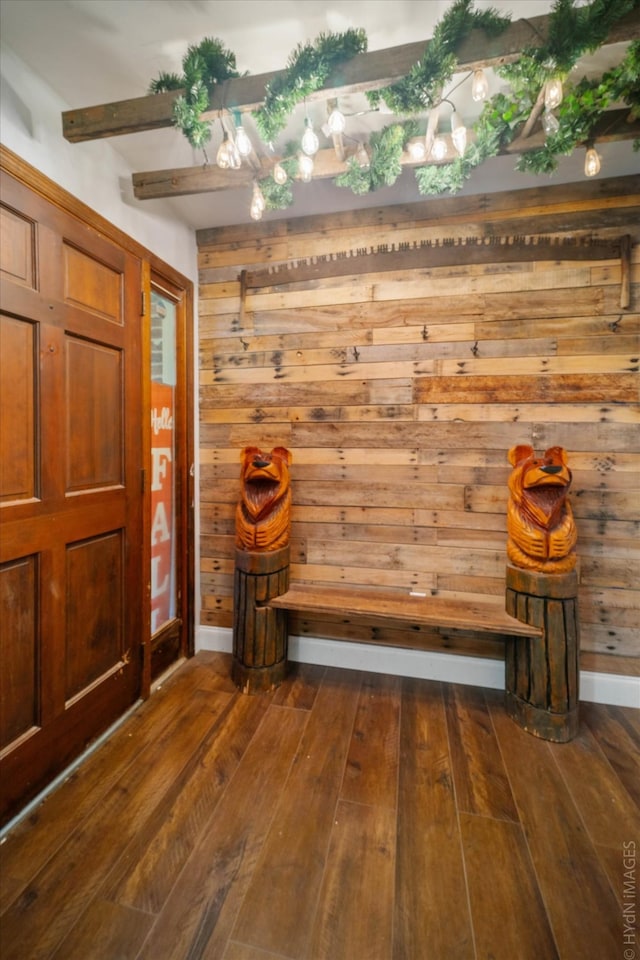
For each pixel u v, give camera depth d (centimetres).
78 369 155
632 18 106
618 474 193
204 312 238
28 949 99
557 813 137
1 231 125
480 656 210
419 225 210
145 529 195
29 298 134
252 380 232
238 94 128
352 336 218
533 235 199
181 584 231
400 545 216
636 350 190
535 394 200
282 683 209
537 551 174
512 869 119
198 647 244
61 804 139
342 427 221
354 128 163
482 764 157
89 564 163
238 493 237
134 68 138
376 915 107
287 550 208
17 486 132
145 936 102
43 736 142
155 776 151
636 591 192
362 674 220
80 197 155
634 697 192
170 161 181
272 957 98
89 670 163
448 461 209
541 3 121
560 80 115
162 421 217
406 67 118
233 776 151
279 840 127
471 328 205
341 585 223
